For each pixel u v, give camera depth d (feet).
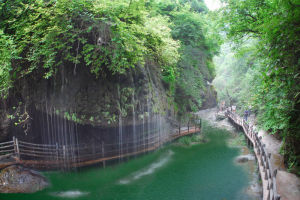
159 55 43.24
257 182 30.91
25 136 34.35
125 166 37.68
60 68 33.32
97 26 31.01
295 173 27.27
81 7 28.17
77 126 35.65
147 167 37.55
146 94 44.39
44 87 33.88
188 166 37.93
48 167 32.86
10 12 29.01
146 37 36.94
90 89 36.14
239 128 63.10
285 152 29.96
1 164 29.53
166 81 54.65
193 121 66.90
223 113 89.56
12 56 26.94
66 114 34.94
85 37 32.24
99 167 36.04
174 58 45.73
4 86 29.48
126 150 40.19
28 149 33.50
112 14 29.89
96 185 30.89
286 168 29.53
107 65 35.45
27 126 33.63
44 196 27.22
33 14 28.19
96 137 36.99
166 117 53.62
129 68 39.70
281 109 25.85
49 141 34.76
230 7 34.37
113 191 29.43
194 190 29.73
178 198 27.71
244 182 31.50
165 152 44.93
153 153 44.11
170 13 59.00
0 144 30.37
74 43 32.35
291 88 20.18
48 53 28.40
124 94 39.68
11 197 26.00
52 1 27.12
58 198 27.04
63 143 34.94
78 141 35.86
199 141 52.31
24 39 28.37
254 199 26.78
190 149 46.88
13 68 30.73
